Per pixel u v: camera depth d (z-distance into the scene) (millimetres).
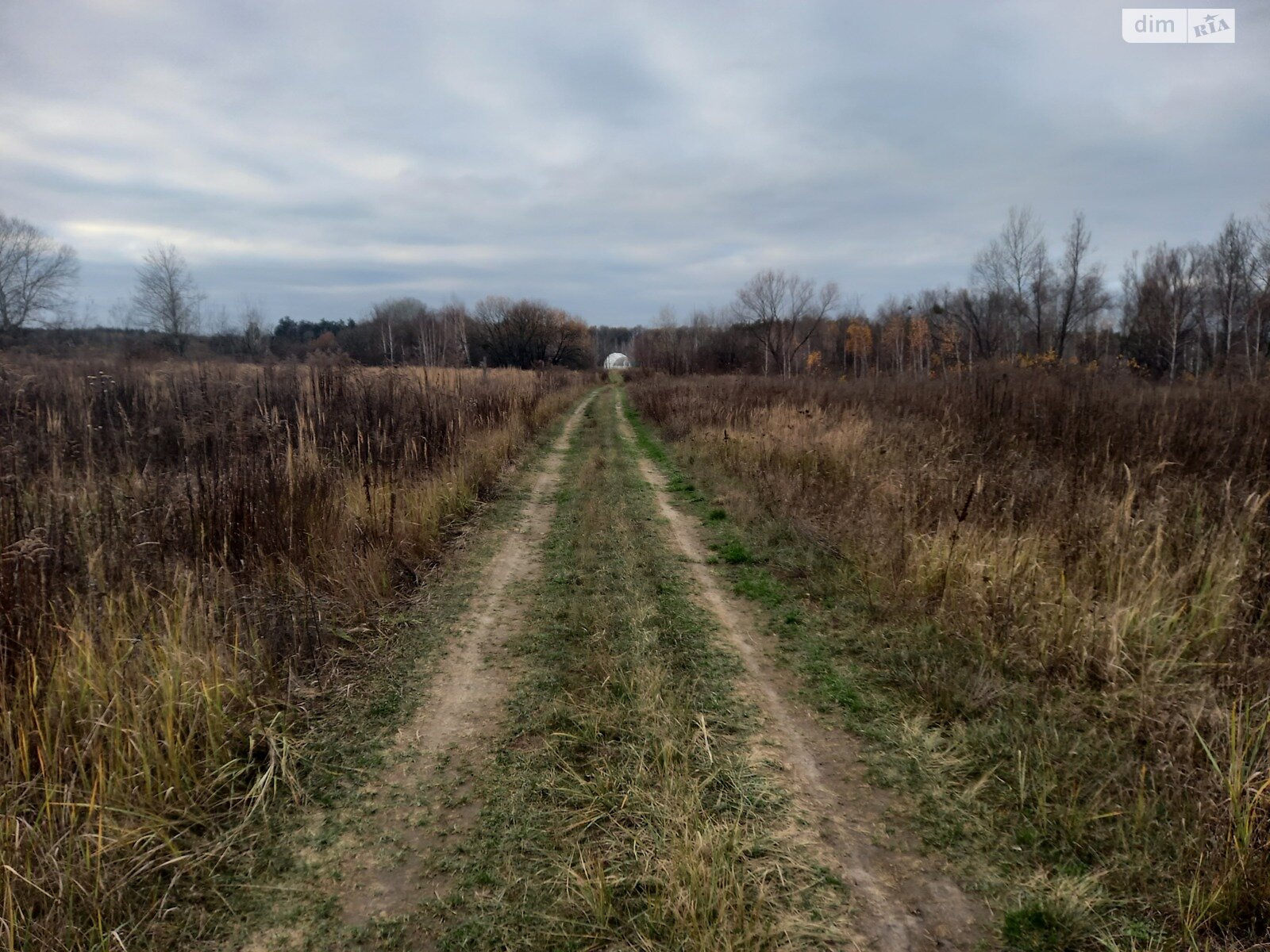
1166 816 2936
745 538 7629
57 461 6734
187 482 5539
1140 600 4250
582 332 80188
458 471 9250
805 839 2963
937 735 3670
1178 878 2611
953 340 42844
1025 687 3977
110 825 2771
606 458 13766
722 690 4250
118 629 3797
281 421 8039
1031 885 2664
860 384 19703
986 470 7414
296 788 3326
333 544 5902
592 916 2572
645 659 4613
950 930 2496
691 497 10070
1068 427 9344
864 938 2461
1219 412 9195
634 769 3439
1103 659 3990
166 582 4531
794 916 2547
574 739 3707
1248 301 29828
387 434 8797
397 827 3098
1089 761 3311
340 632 4887
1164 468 6754
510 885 2742
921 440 9547
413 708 4121
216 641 4020
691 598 5875
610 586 6145
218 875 2816
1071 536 5242
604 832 3020
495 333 71500
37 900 2529
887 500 6926
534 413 19125
